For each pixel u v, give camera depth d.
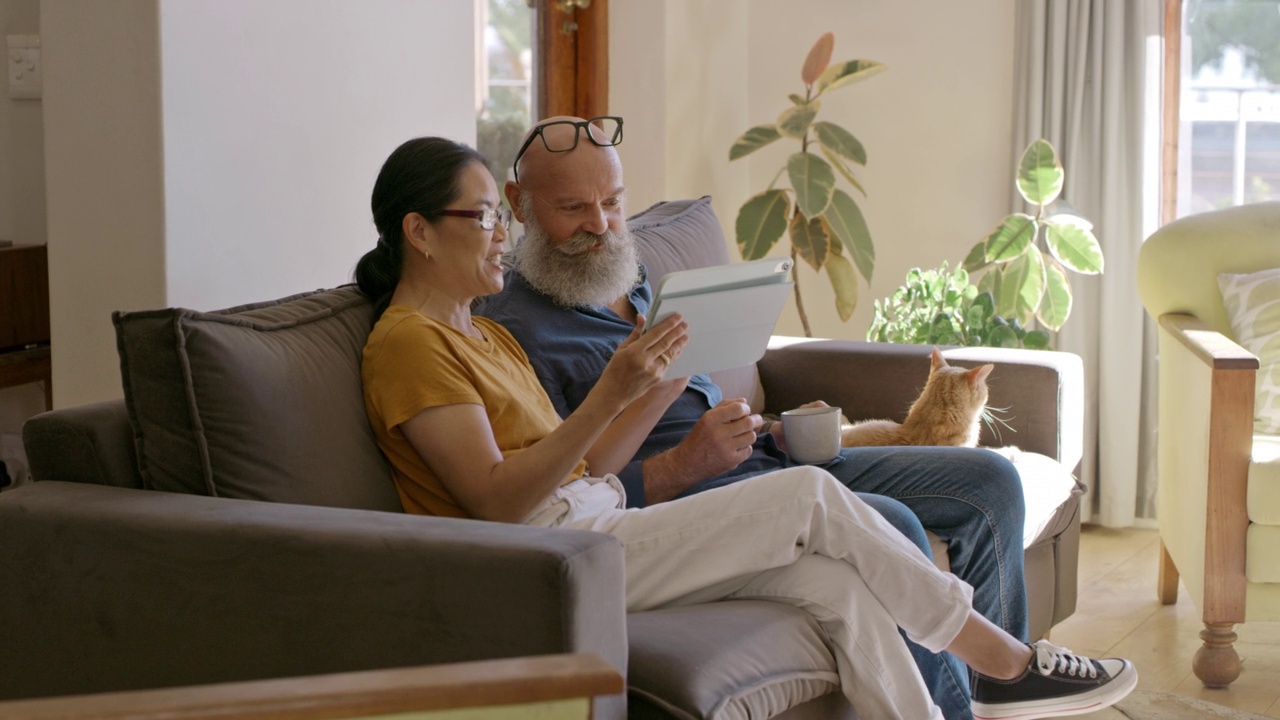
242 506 1.46
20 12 2.58
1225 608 2.55
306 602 1.37
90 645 1.49
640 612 1.66
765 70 4.29
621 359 1.61
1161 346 3.09
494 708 0.78
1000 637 1.79
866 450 2.25
